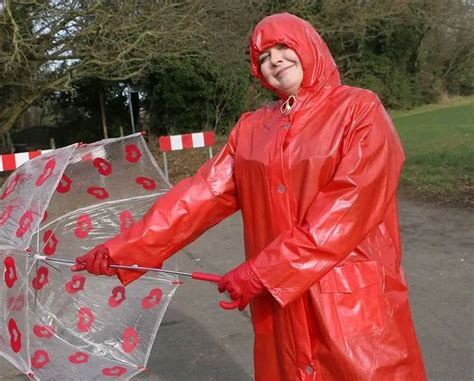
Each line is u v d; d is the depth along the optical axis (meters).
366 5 24.73
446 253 6.14
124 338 2.73
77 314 2.73
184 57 15.20
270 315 2.16
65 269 2.82
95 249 2.34
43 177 2.51
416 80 32.34
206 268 6.31
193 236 2.35
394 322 2.02
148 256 2.30
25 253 2.35
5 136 19.42
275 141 2.08
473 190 8.98
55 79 14.03
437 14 29.30
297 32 2.07
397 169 1.99
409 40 30.64
